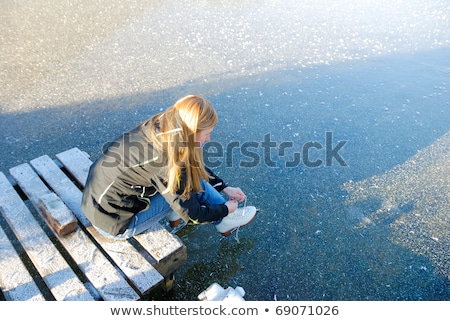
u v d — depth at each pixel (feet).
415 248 7.72
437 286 7.13
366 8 16.70
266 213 8.39
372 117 10.94
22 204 7.11
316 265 7.46
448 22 15.71
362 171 9.36
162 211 6.59
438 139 10.28
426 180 9.14
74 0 16.81
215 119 5.54
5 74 12.23
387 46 14.21
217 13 16.11
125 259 6.32
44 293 7.00
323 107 11.26
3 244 6.49
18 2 16.62
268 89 11.91
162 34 14.60
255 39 14.43
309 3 17.03
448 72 12.87
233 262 7.52
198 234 8.00
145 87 11.86
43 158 8.15
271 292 7.06
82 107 11.02
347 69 12.94
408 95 11.80
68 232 6.63
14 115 10.66
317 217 8.32
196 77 12.35
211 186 6.82
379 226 8.13
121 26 15.06
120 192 5.77
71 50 13.55
